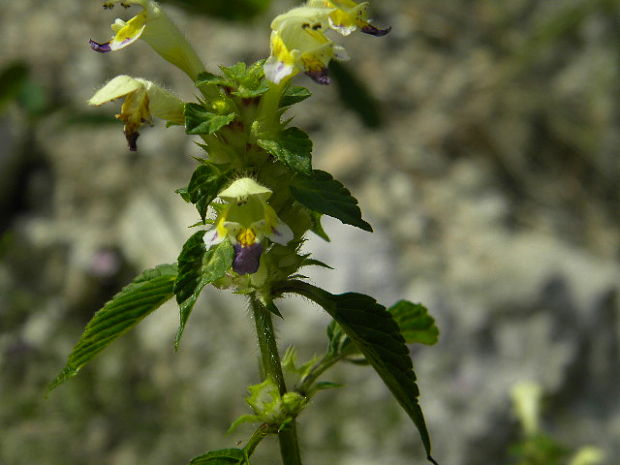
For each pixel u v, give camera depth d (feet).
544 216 2.72
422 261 2.48
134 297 0.98
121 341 2.52
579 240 2.71
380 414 2.37
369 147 2.69
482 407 2.37
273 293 0.95
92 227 2.63
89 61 2.83
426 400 2.39
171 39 0.98
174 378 2.47
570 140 2.91
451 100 2.88
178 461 2.39
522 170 2.83
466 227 2.59
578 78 3.01
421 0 3.11
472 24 3.09
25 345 2.51
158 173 2.67
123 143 2.73
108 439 2.43
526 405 1.61
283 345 2.35
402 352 0.93
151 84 0.94
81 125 2.33
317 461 2.35
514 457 2.35
